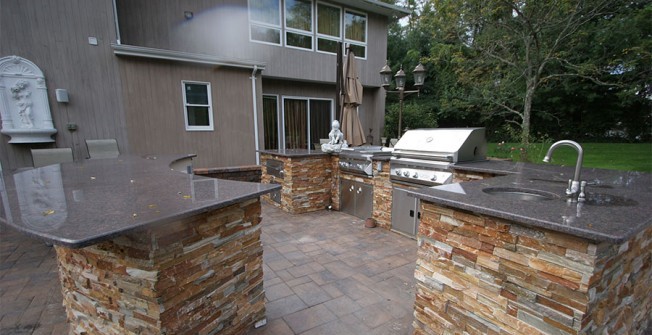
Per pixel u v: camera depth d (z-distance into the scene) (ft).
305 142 28.12
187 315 4.71
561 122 41.83
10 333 6.13
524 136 23.17
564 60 23.25
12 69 14.23
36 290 7.80
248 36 23.56
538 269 4.13
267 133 25.90
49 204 4.58
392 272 8.75
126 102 16.83
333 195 15.69
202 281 4.94
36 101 14.85
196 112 19.07
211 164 19.81
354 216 14.42
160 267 4.21
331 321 6.50
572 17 20.99
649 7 21.25
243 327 5.88
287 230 12.44
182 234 4.52
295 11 25.45
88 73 15.88
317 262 9.40
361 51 29.45
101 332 4.86
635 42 22.35
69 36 15.34
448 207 5.24
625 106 35.78
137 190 5.61
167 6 20.66
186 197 5.02
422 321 5.86
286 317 6.63
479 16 23.77
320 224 13.25
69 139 15.79
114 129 16.71
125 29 19.60
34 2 14.52
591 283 3.69
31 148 15.23
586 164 25.14
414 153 10.88
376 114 31.96
